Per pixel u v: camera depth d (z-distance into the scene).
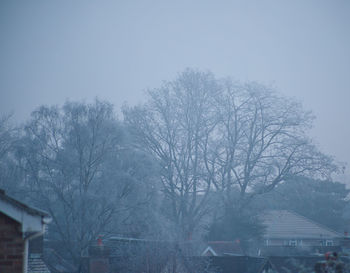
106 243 41.88
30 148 43.94
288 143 54.62
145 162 47.34
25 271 10.54
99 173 46.22
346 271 13.85
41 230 10.57
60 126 46.12
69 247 43.09
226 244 47.38
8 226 10.48
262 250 53.84
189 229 54.19
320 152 53.38
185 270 32.41
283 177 54.03
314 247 52.72
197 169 55.44
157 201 47.53
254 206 54.84
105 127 45.66
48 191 43.91
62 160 44.16
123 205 43.72
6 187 44.09
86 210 43.12
